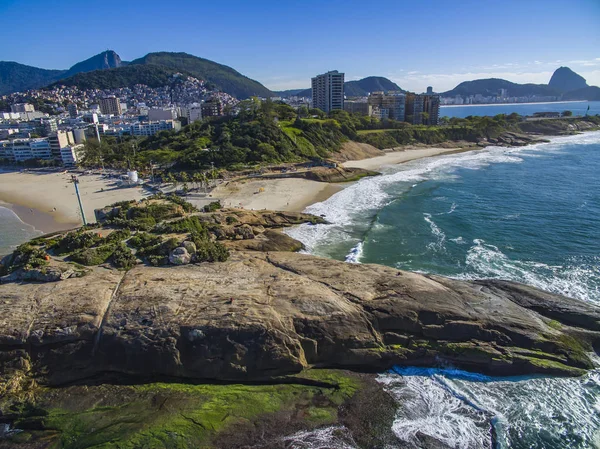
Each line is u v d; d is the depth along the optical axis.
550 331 35.56
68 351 32.66
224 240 58.22
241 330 32.97
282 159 125.75
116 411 28.97
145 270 42.78
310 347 33.75
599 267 50.06
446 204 81.31
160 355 32.41
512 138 186.50
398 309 36.34
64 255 45.25
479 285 43.47
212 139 142.62
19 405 29.81
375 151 158.38
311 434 27.20
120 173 128.38
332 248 58.84
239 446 26.12
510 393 31.08
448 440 27.03
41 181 123.06
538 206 77.88
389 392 31.25
